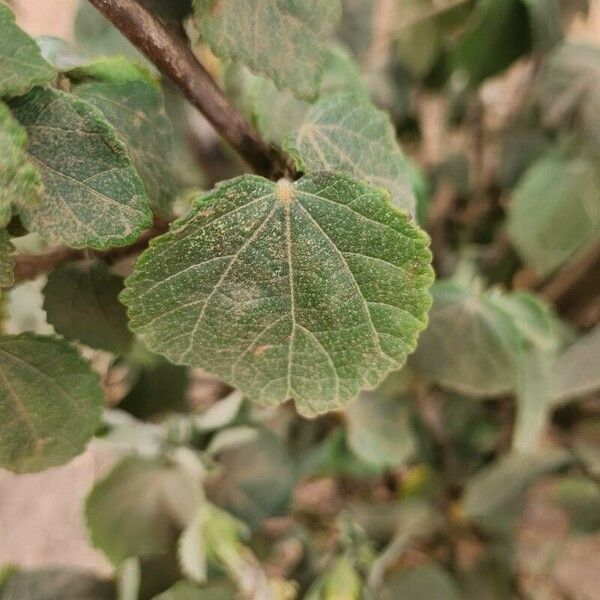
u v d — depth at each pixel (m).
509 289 0.18
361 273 0.06
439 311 0.12
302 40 0.07
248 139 0.08
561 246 0.15
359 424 0.15
